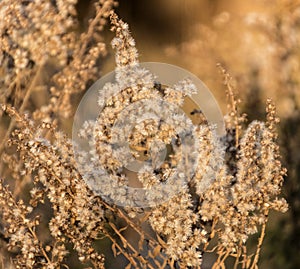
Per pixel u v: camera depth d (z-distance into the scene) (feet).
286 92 20.08
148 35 25.66
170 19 25.25
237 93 18.61
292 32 22.09
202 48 23.12
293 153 18.02
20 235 13.23
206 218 12.62
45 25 18.62
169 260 13.07
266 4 23.22
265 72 20.70
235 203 12.75
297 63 21.13
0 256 15.78
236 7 23.73
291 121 18.83
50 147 12.80
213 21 23.84
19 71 18.26
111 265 15.42
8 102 18.31
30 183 16.92
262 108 19.62
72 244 16.21
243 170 12.85
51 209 16.66
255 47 21.68
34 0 19.10
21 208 13.23
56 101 18.10
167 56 23.98
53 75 18.74
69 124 17.92
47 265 13.23
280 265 16.51
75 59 18.81
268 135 13.19
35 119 17.78
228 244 12.87
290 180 17.54
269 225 17.12
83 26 20.59
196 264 12.42
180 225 12.39
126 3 26.50
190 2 25.11
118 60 13.03
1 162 17.12
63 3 19.16
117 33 13.29
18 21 19.01
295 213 17.25
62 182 12.80
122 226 15.60
